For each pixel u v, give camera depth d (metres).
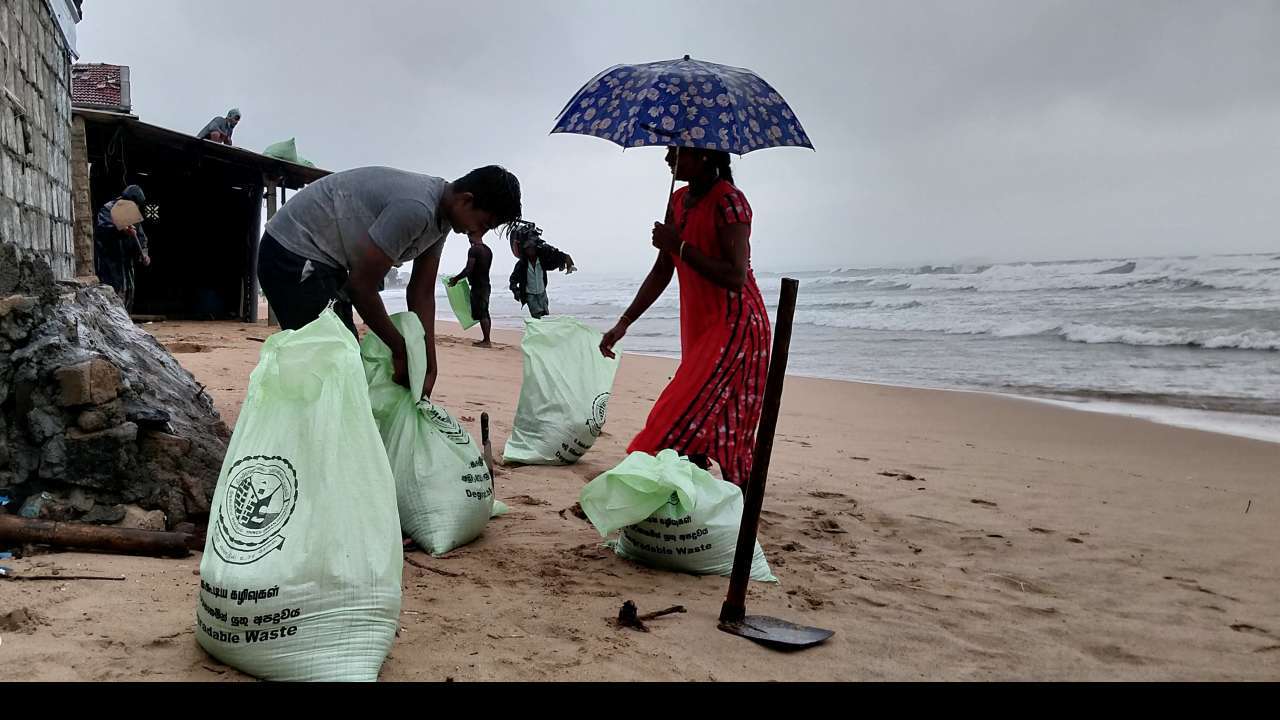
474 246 12.32
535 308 12.22
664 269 4.25
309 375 2.28
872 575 3.53
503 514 4.06
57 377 3.09
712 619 2.90
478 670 2.33
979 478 5.51
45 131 5.57
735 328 3.78
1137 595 3.41
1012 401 9.03
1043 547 4.03
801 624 2.92
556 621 2.76
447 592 2.93
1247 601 3.38
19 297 3.22
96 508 3.09
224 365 7.49
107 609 2.43
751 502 2.84
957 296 24.30
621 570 3.36
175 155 15.03
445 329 17.98
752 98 3.37
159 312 16.11
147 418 3.23
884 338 16.25
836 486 5.12
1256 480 5.57
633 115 3.25
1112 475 5.67
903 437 7.02
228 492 2.21
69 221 6.66
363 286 3.49
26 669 2.04
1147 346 13.80
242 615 2.09
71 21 6.70
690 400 3.79
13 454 3.05
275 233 3.57
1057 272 28.41
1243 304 17.06
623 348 15.12
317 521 2.19
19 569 2.66
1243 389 9.81
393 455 3.51
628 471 3.30
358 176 3.57
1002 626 3.03
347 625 2.17
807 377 11.12
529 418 5.23
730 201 3.67
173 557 2.95
